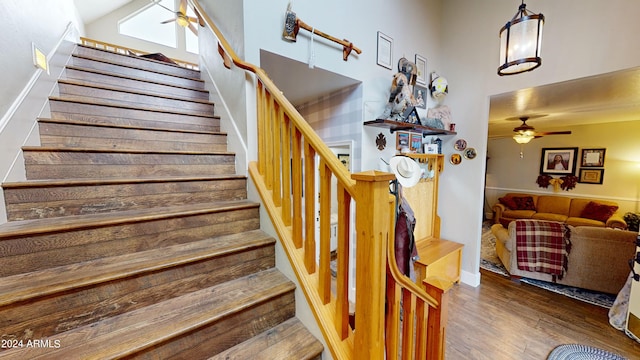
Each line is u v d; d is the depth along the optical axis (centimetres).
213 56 243
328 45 210
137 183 145
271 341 115
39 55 165
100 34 550
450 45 326
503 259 357
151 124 206
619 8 207
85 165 147
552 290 296
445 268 290
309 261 129
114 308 103
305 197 127
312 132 120
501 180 662
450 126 319
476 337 213
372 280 89
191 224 142
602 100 313
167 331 95
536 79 257
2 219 111
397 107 247
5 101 122
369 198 86
